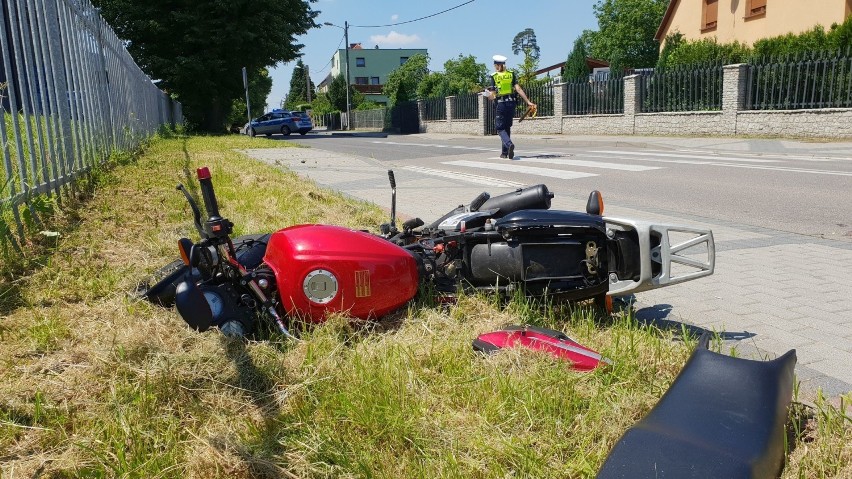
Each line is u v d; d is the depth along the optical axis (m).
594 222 3.56
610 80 25.64
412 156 17.56
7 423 2.48
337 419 2.56
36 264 4.70
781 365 2.30
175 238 5.67
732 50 23.78
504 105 15.23
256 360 2.99
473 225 3.96
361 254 3.33
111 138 12.09
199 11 33.91
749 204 8.45
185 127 35.09
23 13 6.44
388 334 3.37
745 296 4.58
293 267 3.27
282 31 35.44
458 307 3.60
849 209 7.89
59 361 3.05
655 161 13.92
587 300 4.07
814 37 20.28
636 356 3.10
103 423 2.52
